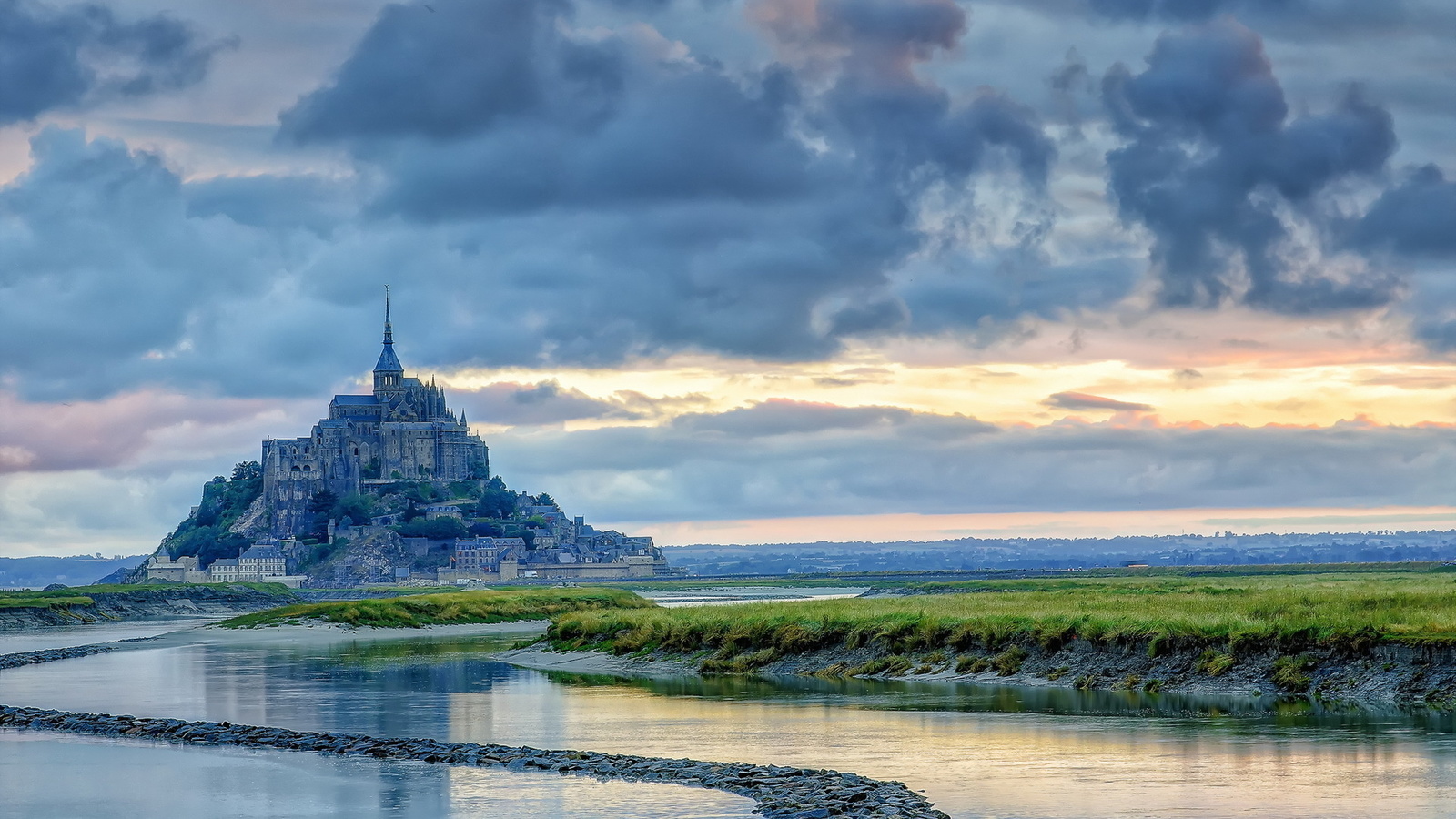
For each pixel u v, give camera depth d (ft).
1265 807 131.75
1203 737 172.14
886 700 221.87
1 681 300.81
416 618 584.40
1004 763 159.63
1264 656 218.18
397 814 140.97
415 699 245.24
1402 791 137.28
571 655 339.77
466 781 157.28
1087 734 177.99
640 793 147.33
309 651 403.34
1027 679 238.68
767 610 338.54
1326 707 194.29
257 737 190.80
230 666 337.72
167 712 233.35
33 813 146.41
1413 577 608.60
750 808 137.90
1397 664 203.72
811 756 168.86
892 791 141.28
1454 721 178.60
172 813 144.87
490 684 272.10
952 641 263.29
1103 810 132.67
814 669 271.08
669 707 222.48
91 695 263.49
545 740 189.67
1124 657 234.17
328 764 170.91
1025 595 376.68
